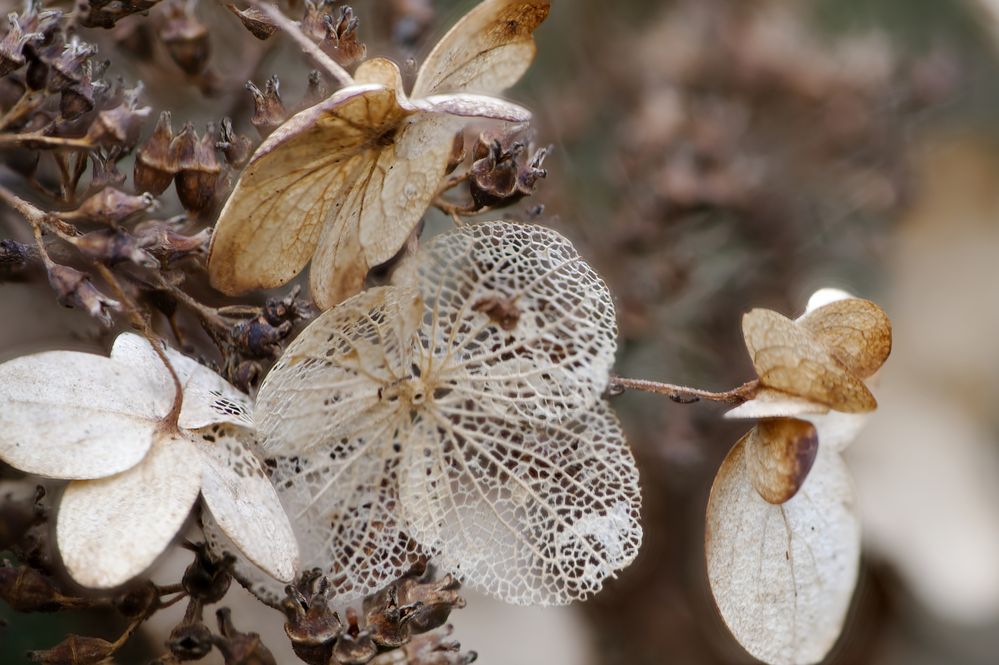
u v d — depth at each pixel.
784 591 0.24
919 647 0.31
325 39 0.24
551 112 0.30
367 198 0.23
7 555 0.26
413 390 0.23
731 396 0.23
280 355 0.23
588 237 0.29
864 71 0.31
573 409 0.23
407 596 0.23
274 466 0.23
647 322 0.29
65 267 0.23
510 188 0.24
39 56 0.23
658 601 0.29
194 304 0.23
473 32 0.23
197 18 0.26
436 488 0.23
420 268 0.23
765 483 0.23
